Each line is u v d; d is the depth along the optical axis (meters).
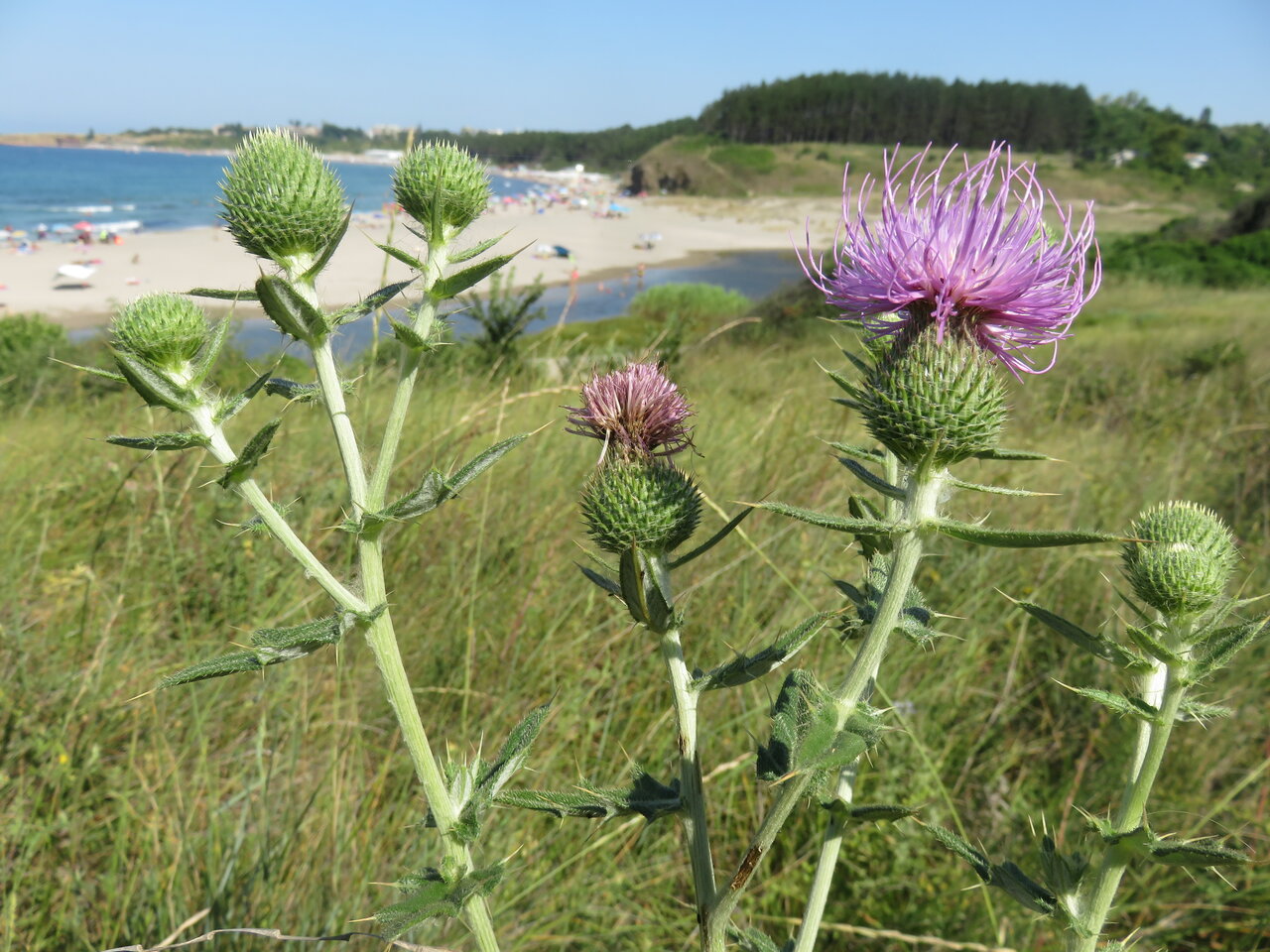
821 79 136.75
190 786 3.48
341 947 2.91
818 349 14.66
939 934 3.25
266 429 1.50
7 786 3.25
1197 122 145.00
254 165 1.79
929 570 5.00
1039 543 1.26
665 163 124.62
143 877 3.09
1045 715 4.20
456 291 1.67
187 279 43.88
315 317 1.57
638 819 3.57
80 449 6.09
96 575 4.40
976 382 1.58
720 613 4.46
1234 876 3.36
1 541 4.64
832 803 1.61
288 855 3.21
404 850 3.35
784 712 1.51
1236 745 4.03
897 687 4.12
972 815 3.75
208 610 4.38
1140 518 1.86
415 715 1.61
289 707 3.92
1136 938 3.20
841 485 5.29
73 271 41.31
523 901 3.31
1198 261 33.91
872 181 1.84
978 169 1.79
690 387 9.02
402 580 4.54
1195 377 10.60
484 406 5.30
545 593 4.45
